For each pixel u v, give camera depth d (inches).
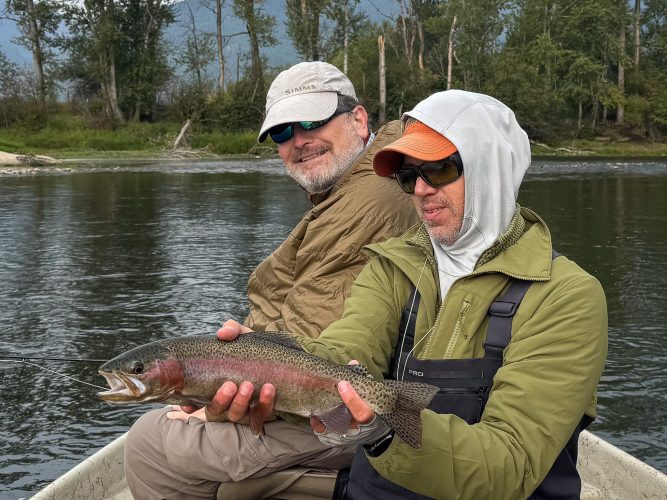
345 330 112.7
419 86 2182.6
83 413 230.4
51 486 144.2
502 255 103.3
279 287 161.3
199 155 1835.6
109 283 393.1
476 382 99.7
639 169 1343.5
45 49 2294.5
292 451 119.2
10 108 2017.7
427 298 109.1
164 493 125.0
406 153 104.8
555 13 2497.5
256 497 123.0
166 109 2253.9
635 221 621.0
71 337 300.4
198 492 124.3
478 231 104.9
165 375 95.7
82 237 541.6
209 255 469.7
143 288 381.1
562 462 98.4
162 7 2272.4
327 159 154.4
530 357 95.7
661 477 147.0
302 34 2174.0
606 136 2352.4
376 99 2155.5
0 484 187.5
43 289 379.9
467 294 102.7
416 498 100.2
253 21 2159.2
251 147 1899.6
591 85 2375.7
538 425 92.9
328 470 122.9
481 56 2236.7
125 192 876.6
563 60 2362.2
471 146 103.6
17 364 270.7
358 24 2349.9
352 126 156.6
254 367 98.1
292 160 156.6
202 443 119.8
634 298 355.9
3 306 347.3
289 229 574.6
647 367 261.4
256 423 99.8
